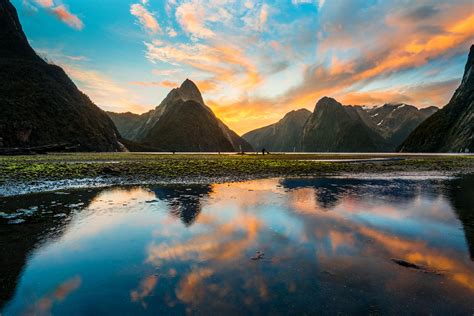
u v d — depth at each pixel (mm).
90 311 4715
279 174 26547
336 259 6906
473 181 22641
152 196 15383
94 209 12234
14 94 94562
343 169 31469
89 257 7027
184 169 27531
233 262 6719
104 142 115750
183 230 9266
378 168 33281
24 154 62156
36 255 7145
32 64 118500
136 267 6430
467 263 6691
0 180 19578
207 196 15422
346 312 4676
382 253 7320
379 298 5121
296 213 11602
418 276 6004
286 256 7098
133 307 4812
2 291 5379
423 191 17484
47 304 4941
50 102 102938
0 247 7680
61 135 97188
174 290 5391
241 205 13094
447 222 10281
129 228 9461
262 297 5129
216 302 4953
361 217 10969
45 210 12000
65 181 20359
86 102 140000
